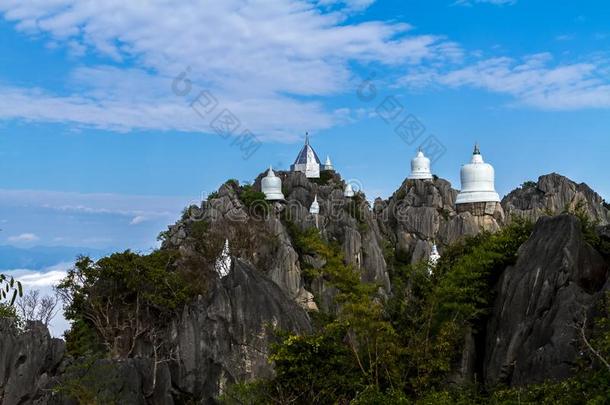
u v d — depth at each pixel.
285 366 41.09
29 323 54.03
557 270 34.47
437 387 37.06
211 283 70.69
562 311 32.59
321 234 115.25
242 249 95.06
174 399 61.16
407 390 38.22
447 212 133.62
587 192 127.31
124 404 53.06
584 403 26.67
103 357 60.84
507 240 40.16
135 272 71.25
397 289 53.09
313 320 68.00
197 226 97.31
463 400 32.59
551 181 127.56
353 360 40.59
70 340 70.44
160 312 70.50
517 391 29.77
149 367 57.88
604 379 26.73
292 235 113.94
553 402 27.42
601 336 29.17
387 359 37.66
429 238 127.56
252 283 64.94
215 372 61.81
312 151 162.75
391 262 123.50
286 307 64.94
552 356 31.72
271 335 62.38
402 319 41.03
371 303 39.75
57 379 50.50
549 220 37.22
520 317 35.12
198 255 84.31
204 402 60.12
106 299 71.69
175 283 70.88
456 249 45.56
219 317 63.50
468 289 37.28
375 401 33.84
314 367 40.47
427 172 145.75
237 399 44.88
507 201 129.62
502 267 39.59
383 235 133.00
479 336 38.97
